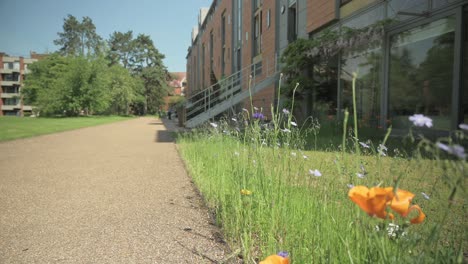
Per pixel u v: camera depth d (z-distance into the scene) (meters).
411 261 1.28
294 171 2.81
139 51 78.00
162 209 3.60
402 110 9.15
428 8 8.13
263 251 2.18
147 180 5.16
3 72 88.19
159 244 2.64
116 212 3.50
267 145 3.04
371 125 10.06
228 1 32.34
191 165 5.79
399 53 9.29
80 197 4.12
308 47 12.76
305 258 1.84
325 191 2.26
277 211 2.35
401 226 1.31
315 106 14.20
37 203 3.86
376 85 10.36
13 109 89.12
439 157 0.93
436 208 2.32
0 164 6.75
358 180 1.97
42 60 59.81
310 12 14.56
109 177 5.40
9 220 3.26
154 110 79.56
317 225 1.90
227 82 18.38
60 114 48.41
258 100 19.73
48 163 6.89
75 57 46.75
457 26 7.30
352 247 1.57
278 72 15.66
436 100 7.97
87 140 12.40
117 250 2.54
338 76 12.46
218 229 2.95
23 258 2.41
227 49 33.25
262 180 2.72
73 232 2.93
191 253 2.46
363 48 11.00
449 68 7.60
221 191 3.41
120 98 59.25
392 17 9.52
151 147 10.07
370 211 0.98
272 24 19.52
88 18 79.19
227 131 5.52
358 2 11.23
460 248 1.51
